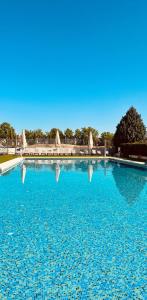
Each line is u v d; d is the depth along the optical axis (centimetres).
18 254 554
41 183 1490
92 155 3922
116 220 793
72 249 580
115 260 530
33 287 437
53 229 709
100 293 421
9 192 1223
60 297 411
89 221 783
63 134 7212
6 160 2519
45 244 608
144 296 414
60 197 1117
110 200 1067
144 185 1445
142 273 482
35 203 1004
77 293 421
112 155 3978
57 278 463
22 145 3869
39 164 2638
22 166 2442
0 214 851
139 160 2711
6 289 431
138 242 623
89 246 599
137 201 1053
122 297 411
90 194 1188
